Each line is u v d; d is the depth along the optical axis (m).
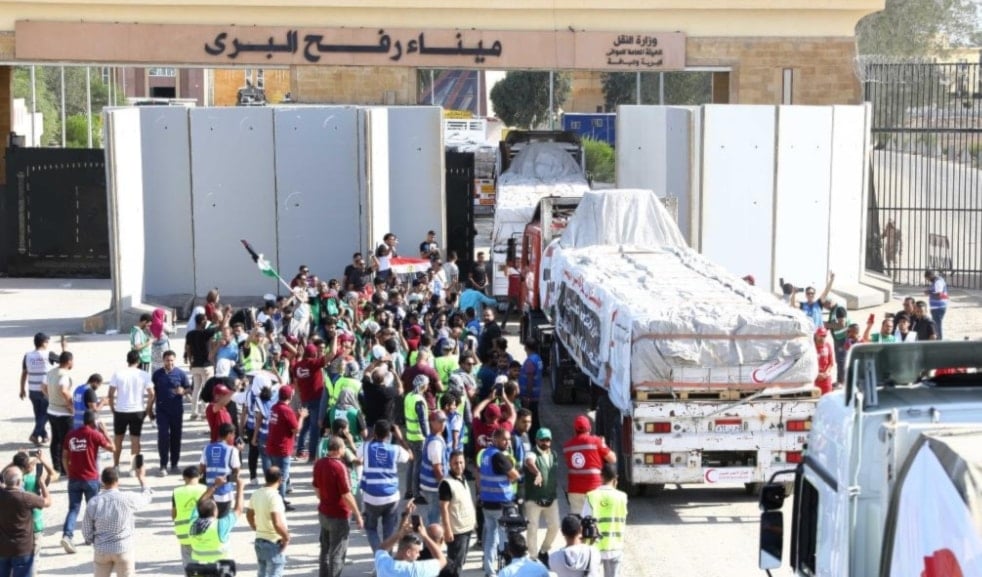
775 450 20.72
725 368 20.59
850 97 51.06
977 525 8.11
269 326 26.39
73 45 50.03
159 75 120.19
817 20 50.78
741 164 40.56
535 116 108.00
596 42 50.62
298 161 42.12
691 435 20.66
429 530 14.95
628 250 29.44
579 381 28.86
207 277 42.62
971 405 10.05
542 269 32.06
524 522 16.92
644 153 41.31
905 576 8.78
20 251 50.69
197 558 16.22
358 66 50.25
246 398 23.50
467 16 50.22
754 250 40.94
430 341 24.52
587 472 18.27
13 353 36.03
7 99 56.28
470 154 47.22
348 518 17.56
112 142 38.72
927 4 98.06
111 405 23.55
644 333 20.47
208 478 18.72
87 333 39.38
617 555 16.17
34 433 25.83
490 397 20.36
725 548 19.48
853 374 10.17
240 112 42.12
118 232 39.22
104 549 16.61
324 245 42.31
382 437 18.09
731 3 50.47
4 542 16.75
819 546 10.62
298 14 50.09
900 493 8.98
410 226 43.28
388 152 42.75
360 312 29.55
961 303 42.75
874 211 48.34
